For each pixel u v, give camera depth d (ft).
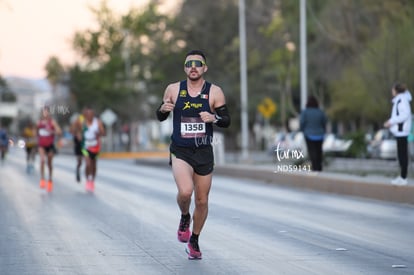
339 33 306.96
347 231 89.76
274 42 415.64
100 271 64.85
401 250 76.43
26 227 92.48
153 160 262.06
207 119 66.49
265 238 84.07
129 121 475.72
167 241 81.41
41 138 147.02
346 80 379.35
